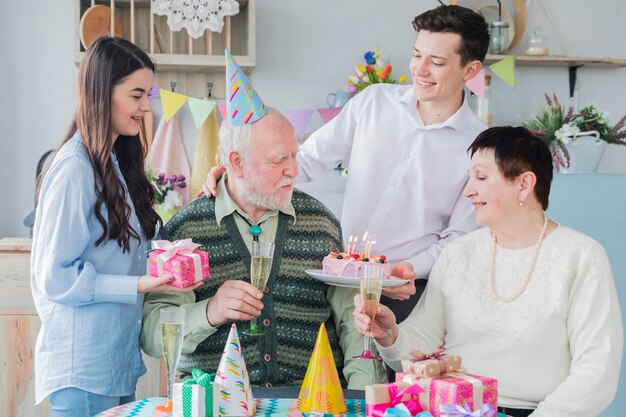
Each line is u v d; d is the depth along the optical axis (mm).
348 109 2512
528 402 1786
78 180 1859
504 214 1824
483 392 1362
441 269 1941
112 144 1939
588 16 3867
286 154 1936
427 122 2387
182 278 1786
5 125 3551
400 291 1941
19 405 2936
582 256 1778
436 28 2227
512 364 1790
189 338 1847
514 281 1824
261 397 1706
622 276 2496
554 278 1783
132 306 1948
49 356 1906
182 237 1999
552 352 1773
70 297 1834
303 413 1529
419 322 1929
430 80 2271
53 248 1832
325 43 3723
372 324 1689
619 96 3883
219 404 1492
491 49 3660
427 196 2387
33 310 2943
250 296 1782
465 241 1936
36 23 3551
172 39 3432
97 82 1906
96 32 3406
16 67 3547
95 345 1896
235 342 1550
